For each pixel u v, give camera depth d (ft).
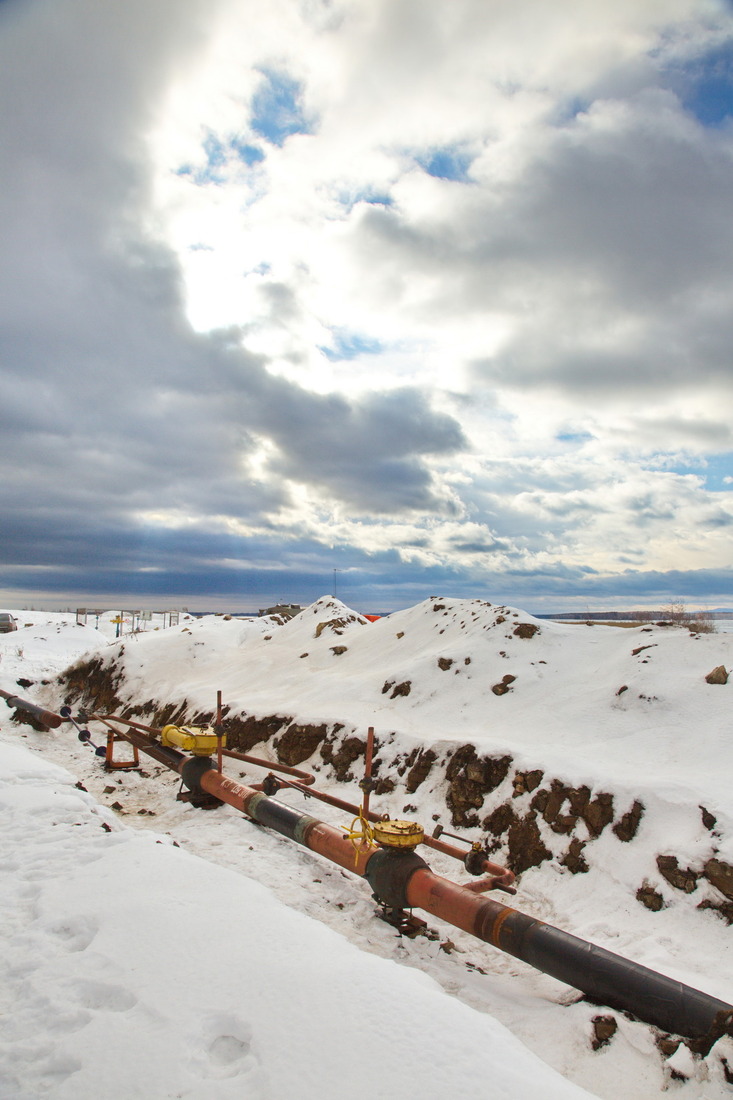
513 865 23.91
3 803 22.88
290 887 21.52
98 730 51.11
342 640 53.47
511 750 27.58
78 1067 9.46
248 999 10.92
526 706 33.35
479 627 42.29
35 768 28.17
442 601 50.42
